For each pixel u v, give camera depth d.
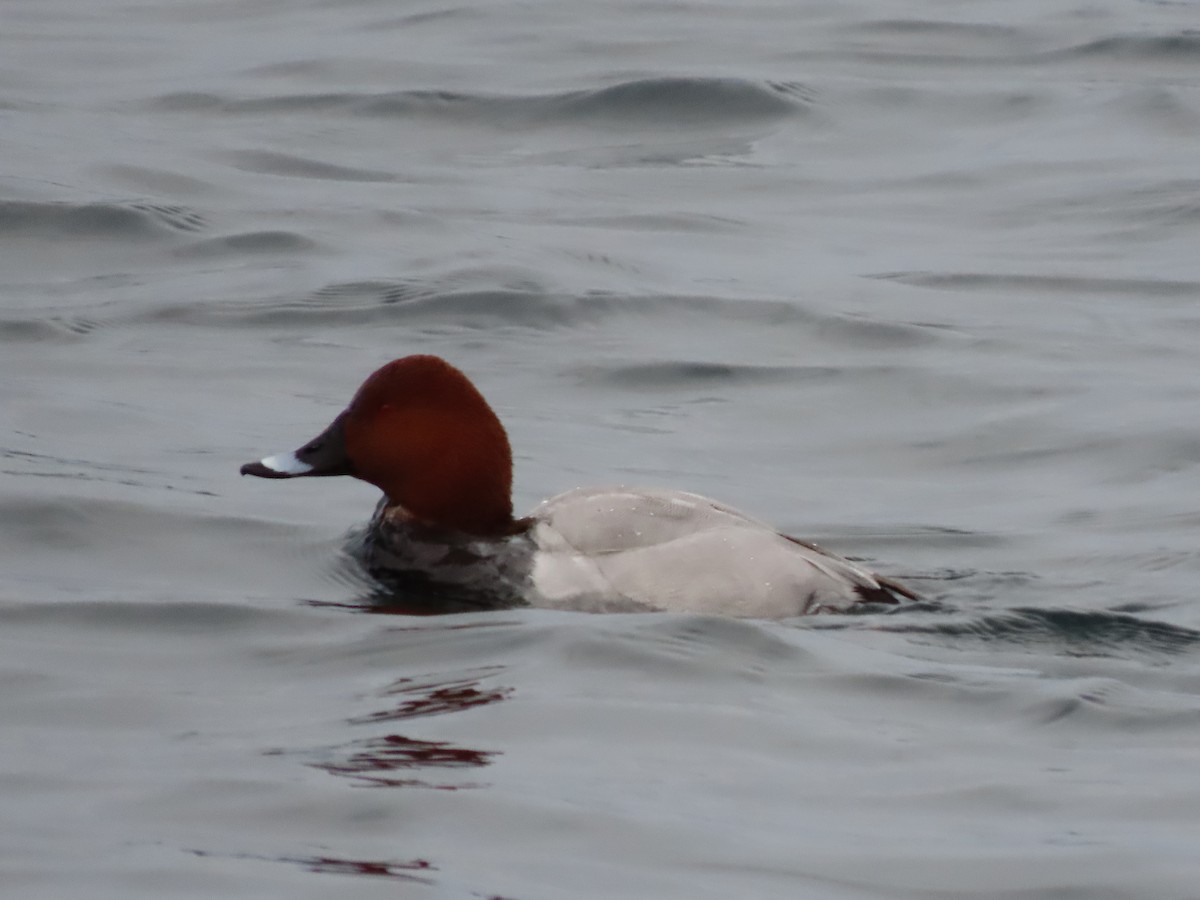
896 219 19.73
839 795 7.04
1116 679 8.45
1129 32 26.81
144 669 8.45
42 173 20.33
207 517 10.95
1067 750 7.57
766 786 7.09
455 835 6.54
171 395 13.97
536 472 12.30
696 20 28.19
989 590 10.05
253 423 13.29
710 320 16.30
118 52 27.08
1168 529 11.27
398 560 9.88
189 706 7.91
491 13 28.64
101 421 13.13
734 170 21.48
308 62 26.03
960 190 20.69
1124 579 10.30
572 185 20.92
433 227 19.05
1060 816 6.88
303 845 6.44
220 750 7.34
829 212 19.98
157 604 9.29
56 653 8.64
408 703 7.91
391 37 27.39
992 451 13.11
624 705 7.85
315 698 8.01
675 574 9.23
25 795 6.86
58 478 11.52
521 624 8.86
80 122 22.97
